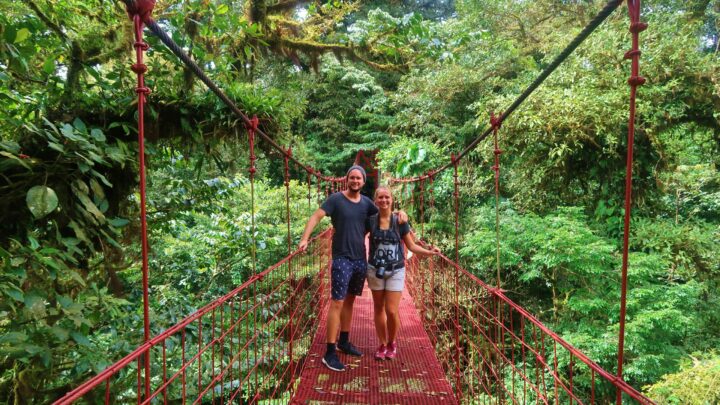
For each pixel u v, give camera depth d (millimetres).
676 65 6434
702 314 6684
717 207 7887
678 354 5977
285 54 4602
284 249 7828
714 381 4676
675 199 8148
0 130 2650
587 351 6160
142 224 1168
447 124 10469
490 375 3953
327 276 4992
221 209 4422
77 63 2871
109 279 3088
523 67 9797
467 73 10062
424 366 3045
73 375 2412
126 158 2689
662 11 7969
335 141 15250
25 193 2283
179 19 3053
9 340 1952
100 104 2863
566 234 6500
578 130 6289
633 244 6863
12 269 2088
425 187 9367
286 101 3568
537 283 7852
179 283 5723
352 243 2914
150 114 2984
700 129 7004
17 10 2539
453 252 8664
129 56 3070
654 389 5184
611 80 6715
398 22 4312
